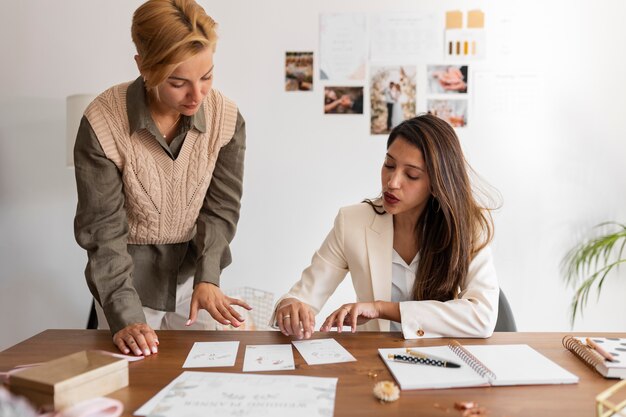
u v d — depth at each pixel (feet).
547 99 8.02
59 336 3.98
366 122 8.05
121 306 4.02
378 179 8.11
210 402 2.69
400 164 4.21
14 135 8.04
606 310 8.17
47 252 8.16
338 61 8.00
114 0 7.94
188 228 5.12
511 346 3.65
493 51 8.00
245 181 8.13
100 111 4.38
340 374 3.13
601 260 8.14
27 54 7.97
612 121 8.04
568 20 7.96
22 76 7.98
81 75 8.00
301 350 3.59
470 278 4.42
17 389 2.66
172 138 4.65
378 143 8.07
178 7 3.64
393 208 4.29
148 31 3.59
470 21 7.96
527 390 2.92
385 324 4.60
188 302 5.63
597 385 3.00
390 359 3.34
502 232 8.16
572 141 8.07
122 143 4.42
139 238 4.99
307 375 3.11
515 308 8.19
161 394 2.79
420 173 4.18
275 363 3.32
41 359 3.45
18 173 8.07
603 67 7.99
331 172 8.11
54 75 7.99
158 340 3.83
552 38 7.98
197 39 3.57
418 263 4.64
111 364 2.86
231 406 2.64
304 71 8.02
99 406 2.67
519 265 8.17
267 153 8.10
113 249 4.30
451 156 4.25
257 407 2.63
